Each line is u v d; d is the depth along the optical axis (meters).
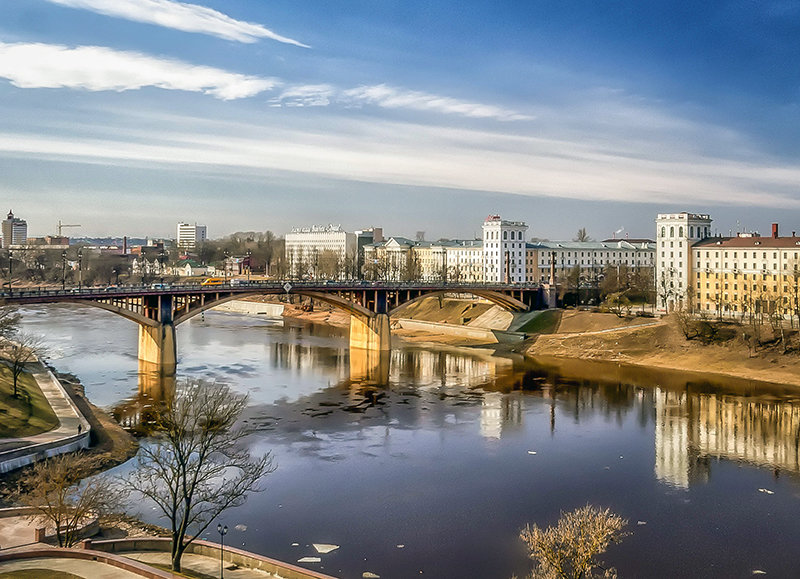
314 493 76.88
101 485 66.50
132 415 108.56
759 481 81.88
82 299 141.50
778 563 60.88
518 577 57.50
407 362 171.38
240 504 71.38
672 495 77.25
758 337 160.25
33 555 50.56
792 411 118.00
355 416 112.56
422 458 90.25
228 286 167.12
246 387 134.25
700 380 146.50
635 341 178.50
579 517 60.75
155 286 162.62
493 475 83.75
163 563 54.12
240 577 51.38
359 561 60.47
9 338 159.00
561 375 153.50
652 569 59.44
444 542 64.62
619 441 99.12
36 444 80.94
